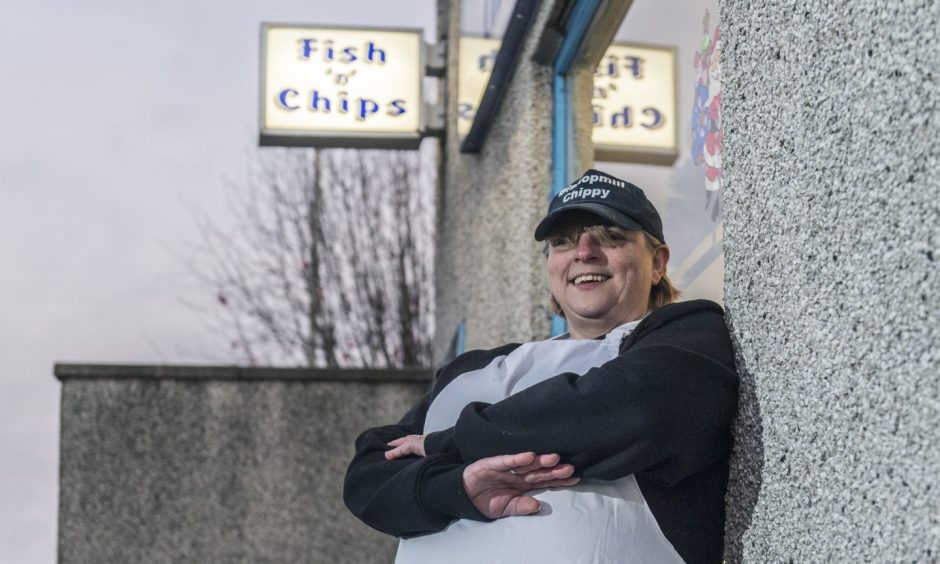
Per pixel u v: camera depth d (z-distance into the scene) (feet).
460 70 19.25
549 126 13.70
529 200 13.56
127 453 21.49
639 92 11.91
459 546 7.19
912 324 5.51
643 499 7.03
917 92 5.53
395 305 38.06
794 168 6.68
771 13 7.06
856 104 6.05
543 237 8.31
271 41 19.71
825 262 6.30
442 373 8.43
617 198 8.11
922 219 5.46
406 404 22.08
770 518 6.72
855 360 5.97
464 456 7.18
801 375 6.49
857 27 6.07
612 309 8.11
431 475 7.32
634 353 6.95
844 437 6.04
